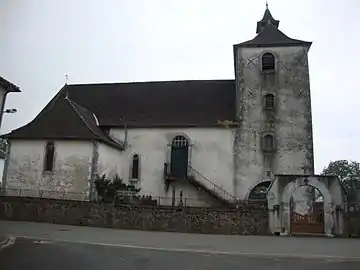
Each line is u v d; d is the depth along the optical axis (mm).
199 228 21734
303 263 11758
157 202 28359
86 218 22844
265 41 31219
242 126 29375
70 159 26672
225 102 31688
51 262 11172
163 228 22000
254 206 24375
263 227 21281
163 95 33656
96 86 35562
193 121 30219
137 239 16172
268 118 29344
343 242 17359
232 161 28797
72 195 26109
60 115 28578
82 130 27281
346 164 70625
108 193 26172
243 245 15383
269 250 13984
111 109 33000
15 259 11312
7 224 20234
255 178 28344
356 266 11484
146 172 29625
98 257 11852
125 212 22578
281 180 21797
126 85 35281
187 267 11086
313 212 24891
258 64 30578
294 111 29312
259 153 28750
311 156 28391
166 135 30031
